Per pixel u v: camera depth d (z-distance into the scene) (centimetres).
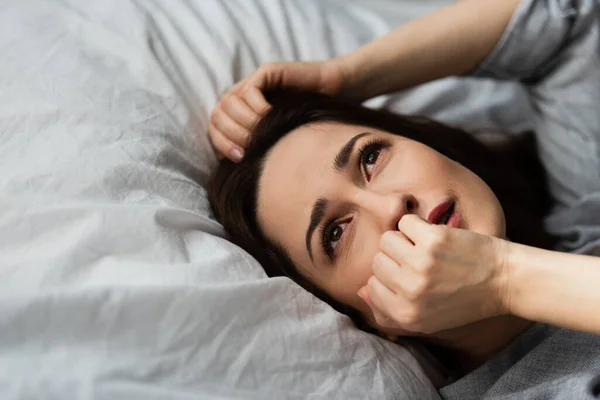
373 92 94
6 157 69
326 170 72
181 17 98
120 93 81
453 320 62
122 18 92
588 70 90
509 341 78
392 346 74
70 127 73
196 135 86
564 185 96
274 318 64
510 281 60
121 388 52
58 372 51
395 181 70
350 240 70
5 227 61
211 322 59
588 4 86
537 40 88
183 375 55
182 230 70
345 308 76
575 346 69
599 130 91
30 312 53
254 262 70
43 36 84
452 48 90
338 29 109
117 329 55
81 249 60
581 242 89
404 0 129
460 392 76
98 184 68
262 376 59
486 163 95
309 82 90
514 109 108
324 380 63
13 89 76
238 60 97
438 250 59
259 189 78
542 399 67
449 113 108
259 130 81
